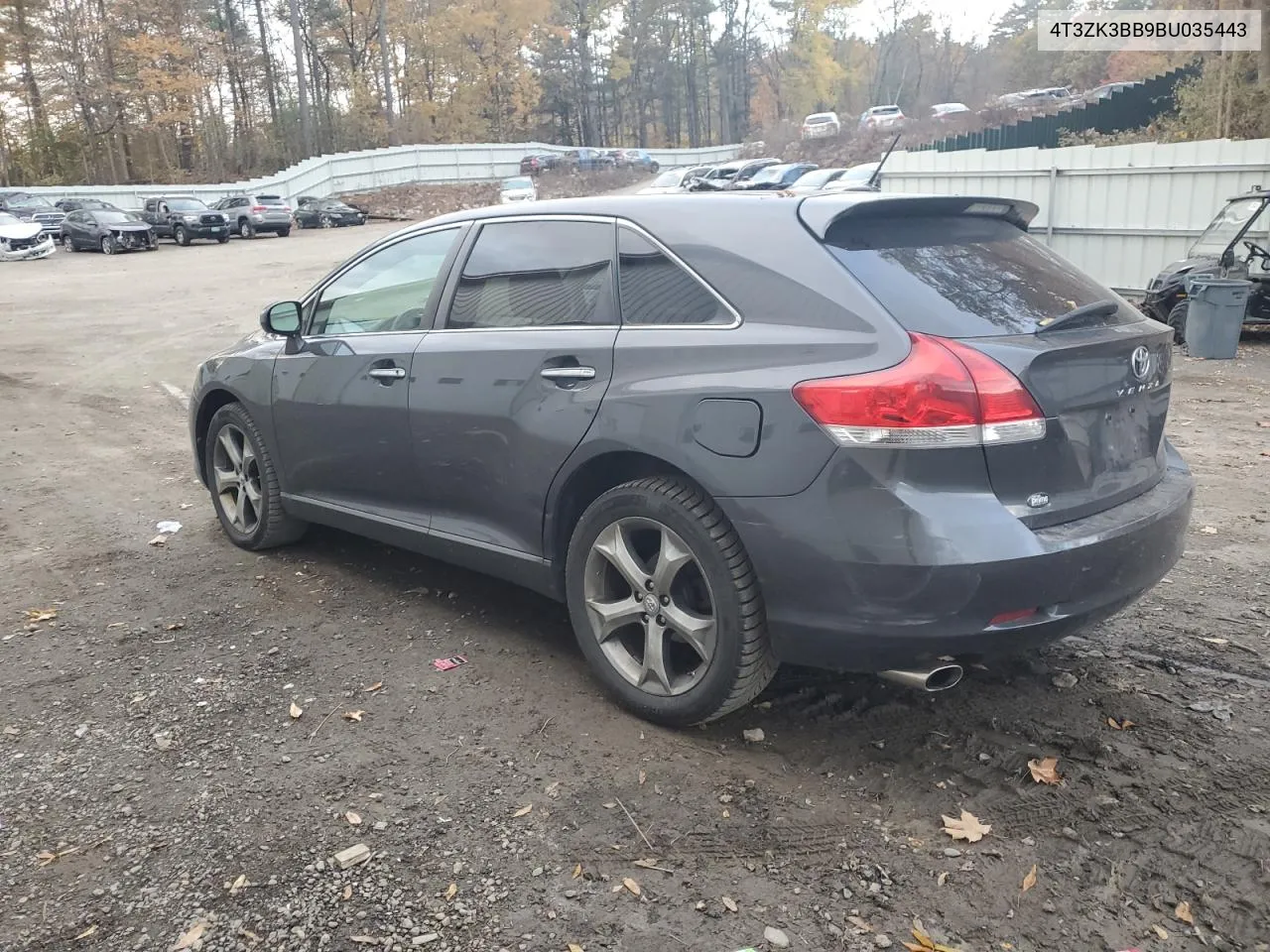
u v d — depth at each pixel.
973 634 2.83
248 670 3.96
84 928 2.52
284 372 4.89
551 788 3.09
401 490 4.36
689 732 3.43
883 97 77.44
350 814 2.97
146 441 8.52
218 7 67.25
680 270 3.38
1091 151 14.77
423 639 4.24
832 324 2.99
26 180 59.53
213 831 2.90
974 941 2.41
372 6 69.06
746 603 3.12
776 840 2.82
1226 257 11.67
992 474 2.83
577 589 3.60
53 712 3.64
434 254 4.32
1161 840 2.77
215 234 35.25
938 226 3.38
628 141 94.44
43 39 56.56
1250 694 3.57
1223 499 5.95
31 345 14.60
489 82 71.75
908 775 3.12
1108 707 3.50
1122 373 3.16
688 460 3.15
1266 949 2.36
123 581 5.03
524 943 2.44
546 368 3.62
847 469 2.85
